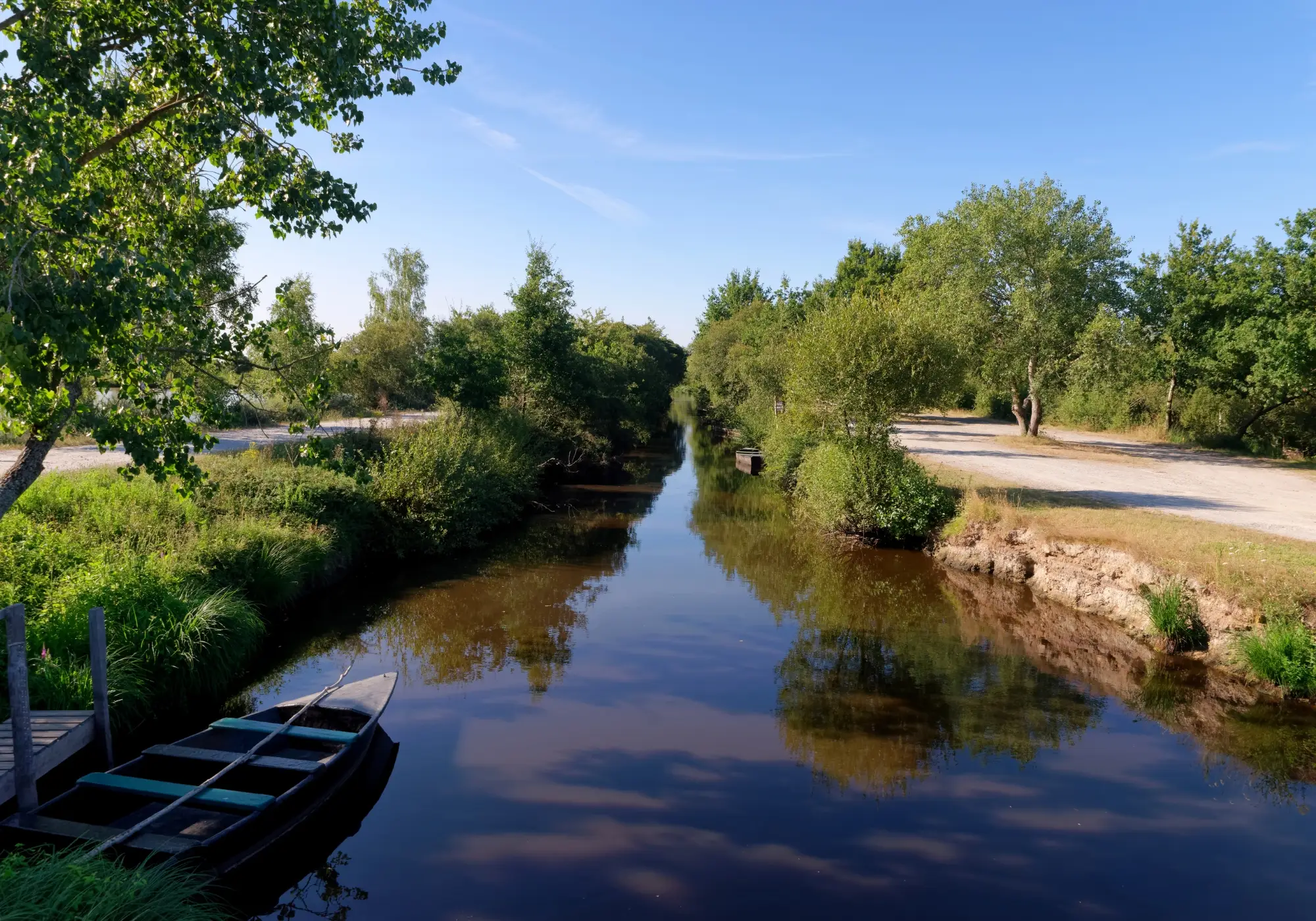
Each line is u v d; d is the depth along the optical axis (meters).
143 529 10.76
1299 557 10.82
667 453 39.00
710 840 6.22
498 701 9.01
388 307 52.12
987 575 14.72
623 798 6.86
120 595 8.48
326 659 10.27
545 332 26.28
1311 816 6.71
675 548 17.48
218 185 7.43
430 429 18.92
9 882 4.26
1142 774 7.45
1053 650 11.06
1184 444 30.36
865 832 6.37
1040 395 28.55
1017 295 25.64
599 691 9.38
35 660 7.21
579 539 18.28
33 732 6.20
